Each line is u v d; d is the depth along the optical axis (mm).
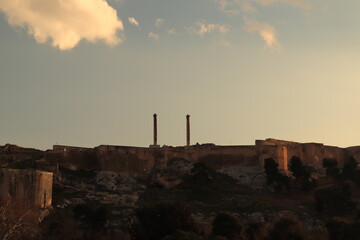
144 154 170625
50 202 133375
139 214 113750
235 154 177500
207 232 124750
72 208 137375
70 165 163750
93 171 164250
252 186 169625
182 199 156375
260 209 149125
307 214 151250
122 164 166875
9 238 102562
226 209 150625
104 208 130250
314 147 188125
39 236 111062
